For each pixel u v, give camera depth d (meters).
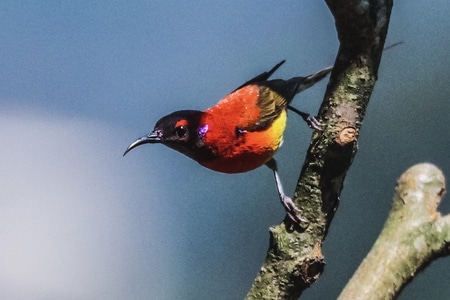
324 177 6.70
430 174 5.63
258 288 6.55
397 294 5.21
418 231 5.36
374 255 5.32
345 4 6.39
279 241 6.59
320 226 6.65
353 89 6.68
